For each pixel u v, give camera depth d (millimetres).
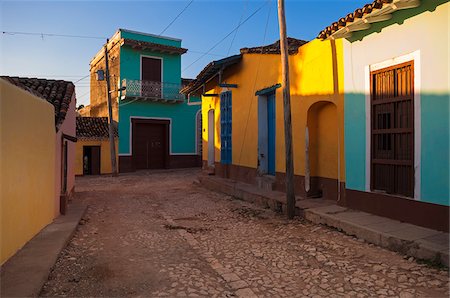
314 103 8945
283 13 8016
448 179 5594
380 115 6973
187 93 18359
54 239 6152
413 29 6148
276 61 10617
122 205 10766
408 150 6359
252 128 12320
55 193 8094
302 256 5602
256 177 12016
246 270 5078
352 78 7609
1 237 4766
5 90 4809
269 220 8188
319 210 7742
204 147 17625
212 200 11461
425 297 4031
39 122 6562
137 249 6105
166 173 22422
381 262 5125
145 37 24281
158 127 25312
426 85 5926
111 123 21234
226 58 12703
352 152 7691
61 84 10734
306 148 9266
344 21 6941
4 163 4797
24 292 3926
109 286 4465
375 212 7098
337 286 4445
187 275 4883
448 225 5605
